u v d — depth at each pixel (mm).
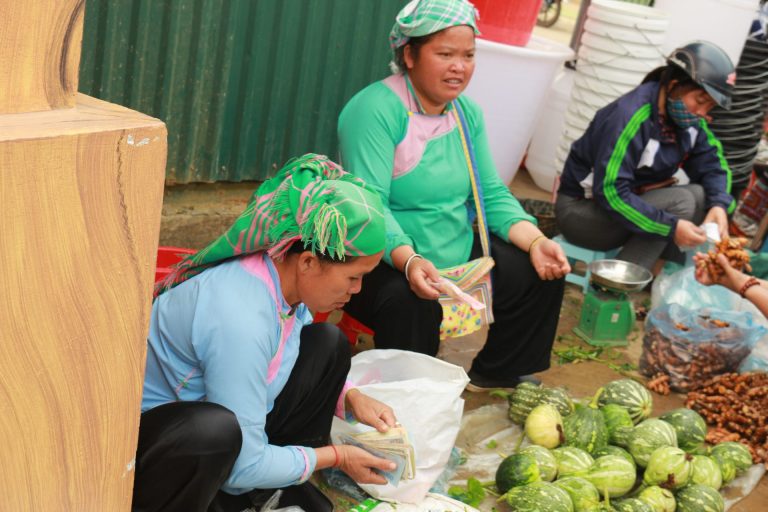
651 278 4648
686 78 4660
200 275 2469
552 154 6660
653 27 5551
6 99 1385
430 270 3365
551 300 3832
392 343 3459
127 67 4266
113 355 1603
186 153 4582
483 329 4629
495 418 3730
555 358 4457
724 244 4254
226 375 2348
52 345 1492
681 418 3592
